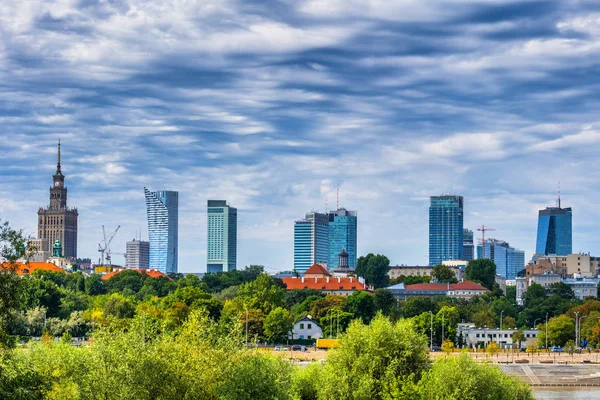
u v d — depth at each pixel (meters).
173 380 131.25
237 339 147.75
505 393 159.38
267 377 143.00
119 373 127.88
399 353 158.88
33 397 111.06
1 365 112.44
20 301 110.00
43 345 178.00
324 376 158.38
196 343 142.88
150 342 137.62
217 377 138.38
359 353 159.75
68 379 138.75
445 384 152.62
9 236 107.31
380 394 152.88
